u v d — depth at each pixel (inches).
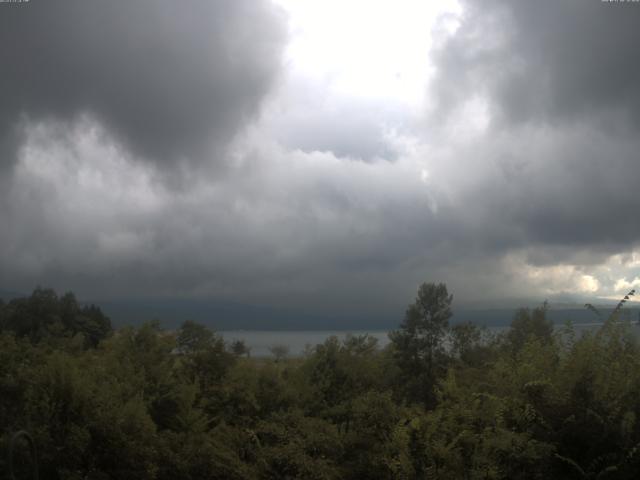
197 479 328.5
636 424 254.4
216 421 438.6
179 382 447.5
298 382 487.5
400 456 269.3
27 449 268.2
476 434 269.3
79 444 281.1
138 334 501.0
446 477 255.0
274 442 358.0
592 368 265.6
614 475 244.2
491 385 303.7
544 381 265.4
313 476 309.3
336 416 446.6
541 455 248.4
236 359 503.2
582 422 255.9
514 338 506.9
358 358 542.9
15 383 310.0
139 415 318.3
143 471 302.0
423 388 650.2
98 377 368.8
